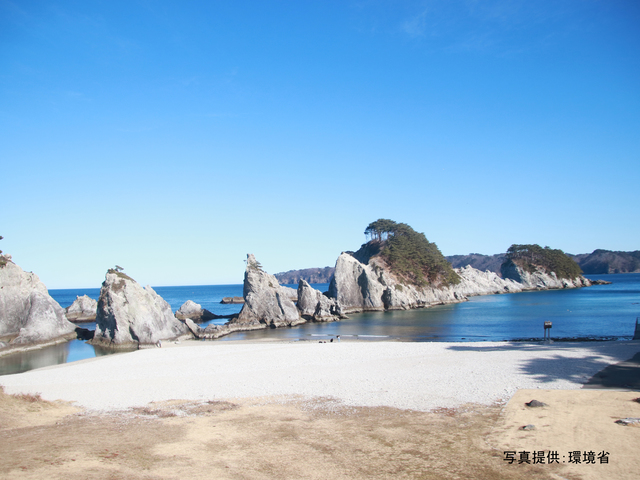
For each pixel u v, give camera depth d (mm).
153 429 21406
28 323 64000
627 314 86500
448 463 16203
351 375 33344
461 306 127438
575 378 28672
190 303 113375
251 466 16172
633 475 14586
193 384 32844
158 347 59844
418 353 42156
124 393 30859
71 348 61844
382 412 23484
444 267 154250
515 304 125250
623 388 25734
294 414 23781
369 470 15742
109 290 64688
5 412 24453
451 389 27547
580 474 14867
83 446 18188
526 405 22984
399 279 136375
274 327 85812
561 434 18547
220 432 20641
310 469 15875
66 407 27391
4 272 65062
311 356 43031
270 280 94625
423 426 20703
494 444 17938
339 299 121938
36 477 14102
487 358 37156
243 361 42031
